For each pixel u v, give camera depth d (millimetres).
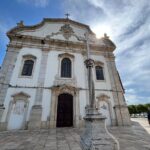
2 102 10734
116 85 14492
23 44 13867
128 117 13039
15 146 5672
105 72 15188
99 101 13172
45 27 15914
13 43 13547
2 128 9953
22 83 11930
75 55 15023
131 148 5129
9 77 11852
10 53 12953
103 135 3830
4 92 11133
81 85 13477
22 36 13977
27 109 11055
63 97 12773
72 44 15383
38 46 14266
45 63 13453
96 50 16297
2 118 10281
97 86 13938
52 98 11992
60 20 17047
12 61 12641
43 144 5969
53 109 11617
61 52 14695
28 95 11477
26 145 5816
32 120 10656
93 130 3957
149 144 5793
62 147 5457
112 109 13172
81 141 4469
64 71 13953
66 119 12172
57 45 14906
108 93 13867
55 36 15500
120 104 13445
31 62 13383
